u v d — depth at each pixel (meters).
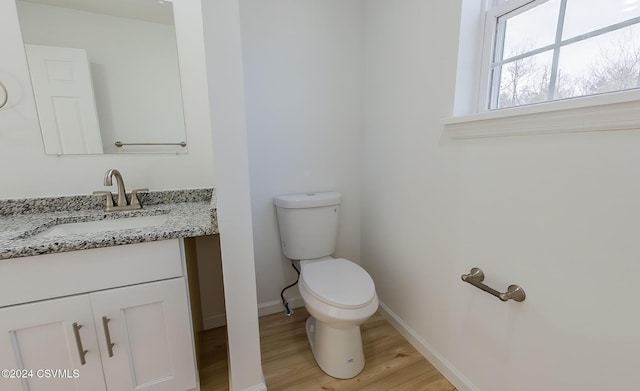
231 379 1.05
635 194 0.60
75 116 1.21
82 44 1.19
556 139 0.73
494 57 1.01
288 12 1.43
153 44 1.27
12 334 0.78
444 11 1.06
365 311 1.06
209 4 0.79
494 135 0.89
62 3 1.14
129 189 1.32
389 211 1.50
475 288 1.01
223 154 0.88
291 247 1.51
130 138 1.30
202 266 1.47
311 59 1.52
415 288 1.34
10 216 1.12
